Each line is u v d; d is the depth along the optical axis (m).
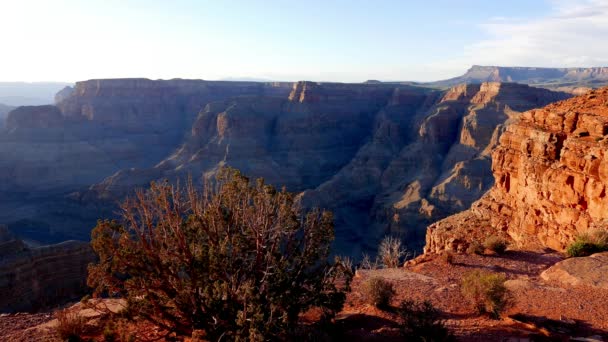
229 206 9.87
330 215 10.20
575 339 8.80
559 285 12.96
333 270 10.16
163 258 9.06
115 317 9.16
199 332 8.80
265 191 9.78
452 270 15.30
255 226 9.30
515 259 16.59
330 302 9.72
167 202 9.17
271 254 9.24
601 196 18.95
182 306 8.92
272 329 7.93
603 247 15.61
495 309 10.35
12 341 9.75
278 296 8.79
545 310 10.91
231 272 9.27
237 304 8.73
